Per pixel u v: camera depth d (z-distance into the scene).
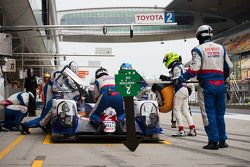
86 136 7.20
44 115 7.89
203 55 6.15
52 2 24.42
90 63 24.95
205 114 6.11
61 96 7.58
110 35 61.56
